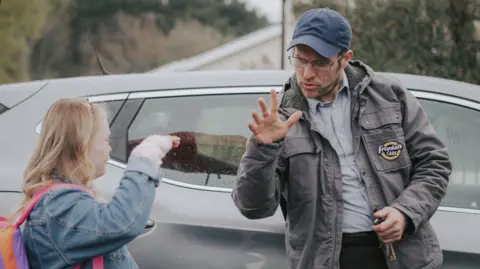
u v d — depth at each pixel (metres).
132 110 3.63
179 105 3.63
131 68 34.44
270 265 3.33
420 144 2.99
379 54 7.36
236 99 3.63
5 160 3.54
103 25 32.84
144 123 3.62
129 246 3.38
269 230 3.36
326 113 3.00
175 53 36.16
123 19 33.75
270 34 22.94
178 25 37.19
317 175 2.94
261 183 2.74
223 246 3.36
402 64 7.31
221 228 3.38
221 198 3.46
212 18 39.69
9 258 2.32
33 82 3.79
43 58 25.30
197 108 3.63
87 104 2.50
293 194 2.94
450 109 3.56
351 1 7.57
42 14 19.28
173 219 3.40
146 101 3.64
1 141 3.58
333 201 2.92
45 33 24.25
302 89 2.95
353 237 2.92
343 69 2.99
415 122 3.01
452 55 7.20
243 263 3.34
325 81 2.91
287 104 3.02
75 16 26.16
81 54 26.28
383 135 2.95
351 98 3.01
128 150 3.58
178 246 3.37
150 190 2.39
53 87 3.72
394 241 2.86
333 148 2.95
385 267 2.94
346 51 2.94
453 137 3.54
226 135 3.59
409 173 2.98
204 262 3.35
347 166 2.96
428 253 2.94
